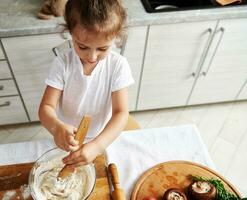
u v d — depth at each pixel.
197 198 0.75
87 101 0.96
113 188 0.75
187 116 1.91
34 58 1.34
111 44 0.72
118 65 0.88
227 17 1.33
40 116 0.81
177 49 1.46
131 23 1.25
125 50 1.41
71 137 0.69
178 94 1.80
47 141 0.87
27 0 1.31
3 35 1.19
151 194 0.77
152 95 1.76
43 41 1.26
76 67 0.86
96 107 0.99
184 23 1.33
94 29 0.65
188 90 1.78
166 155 0.87
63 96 0.94
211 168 0.85
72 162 0.70
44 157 0.75
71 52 0.87
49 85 0.87
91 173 0.74
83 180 0.74
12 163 0.80
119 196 0.72
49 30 1.21
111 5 0.67
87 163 0.72
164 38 1.38
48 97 0.86
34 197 0.67
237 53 1.56
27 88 1.51
